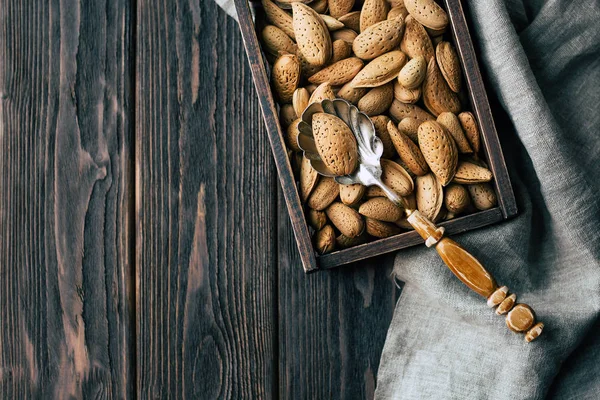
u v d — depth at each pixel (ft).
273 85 2.28
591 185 2.28
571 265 2.32
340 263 2.27
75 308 2.45
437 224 2.26
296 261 2.43
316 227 2.29
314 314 2.43
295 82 2.25
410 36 2.24
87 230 2.46
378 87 2.24
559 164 2.27
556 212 2.30
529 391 2.26
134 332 2.45
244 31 2.25
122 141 2.45
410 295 2.38
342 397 2.42
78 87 2.46
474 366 2.30
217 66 2.45
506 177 2.24
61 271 2.46
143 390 2.44
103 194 2.46
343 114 2.23
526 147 2.29
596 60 2.35
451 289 2.31
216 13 2.45
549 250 2.36
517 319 2.19
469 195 2.27
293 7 2.26
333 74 2.26
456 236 2.32
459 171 2.24
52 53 2.47
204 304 2.44
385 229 2.27
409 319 2.37
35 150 2.47
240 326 2.43
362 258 2.27
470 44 2.24
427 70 2.24
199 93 2.45
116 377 2.44
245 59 2.45
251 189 2.44
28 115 2.47
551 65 2.34
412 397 2.34
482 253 2.33
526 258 2.33
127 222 2.45
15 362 2.46
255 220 2.44
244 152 2.44
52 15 2.47
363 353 2.42
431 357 2.34
